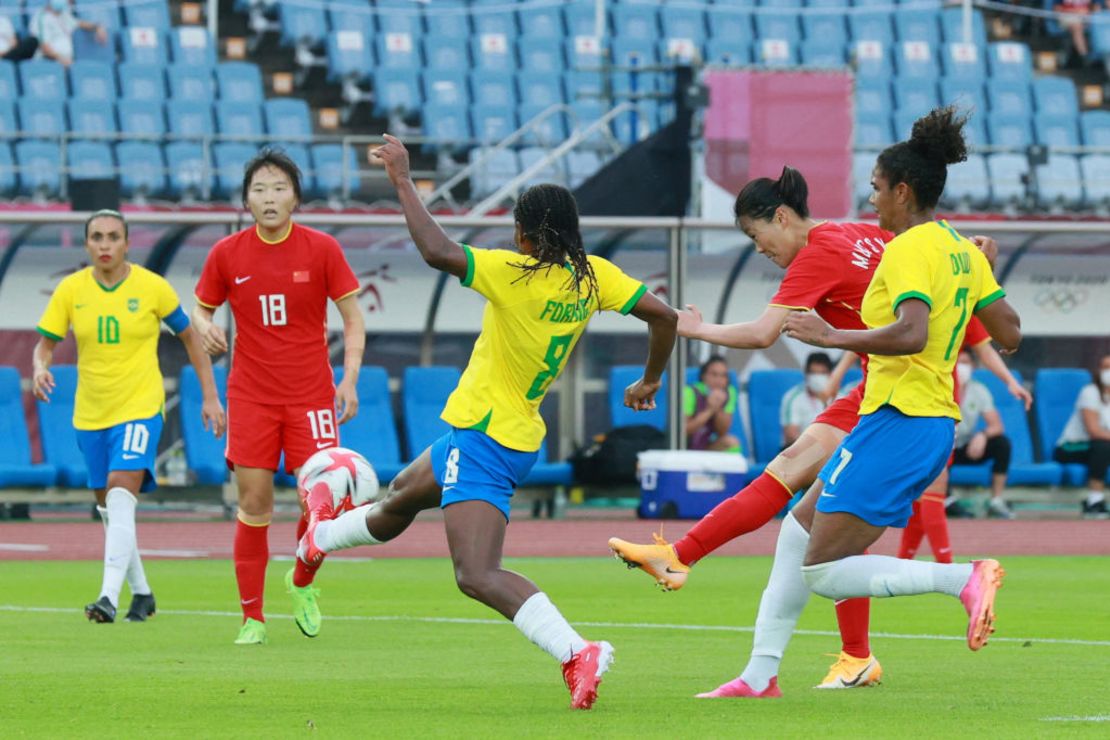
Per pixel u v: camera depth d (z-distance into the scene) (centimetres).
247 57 10706
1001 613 3791
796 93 7438
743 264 7538
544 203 2256
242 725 2075
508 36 11238
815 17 11781
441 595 4172
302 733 1997
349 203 9075
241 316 3209
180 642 3141
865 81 10906
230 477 7038
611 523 7031
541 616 2219
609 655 2212
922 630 3425
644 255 7406
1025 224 7269
